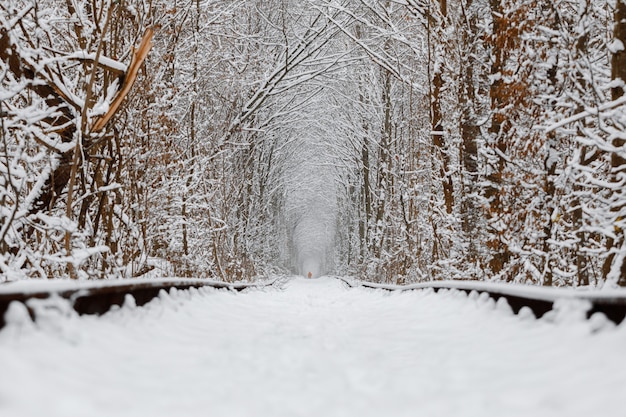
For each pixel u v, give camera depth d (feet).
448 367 12.61
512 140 35.99
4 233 26.53
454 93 54.13
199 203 62.64
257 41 92.68
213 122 79.51
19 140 33.09
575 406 8.64
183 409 8.88
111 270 35.47
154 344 15.07
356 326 22.62
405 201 86.43
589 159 33.88
